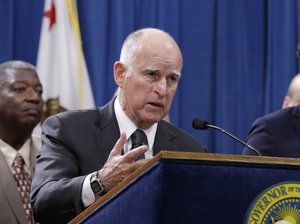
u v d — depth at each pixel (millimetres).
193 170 1822
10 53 5477
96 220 1998
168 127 3125
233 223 1847
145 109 2773
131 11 5789
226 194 1852
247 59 6016
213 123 5941
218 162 1857
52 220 2592
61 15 5648
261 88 6035
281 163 1938
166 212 1773
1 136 4234
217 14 6004
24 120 4230
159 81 2754
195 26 5965
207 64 5945
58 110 5555
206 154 1847
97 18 5746
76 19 5664
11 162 4172
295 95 5285
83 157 2842
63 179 2588
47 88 5539
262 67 6051
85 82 5645
